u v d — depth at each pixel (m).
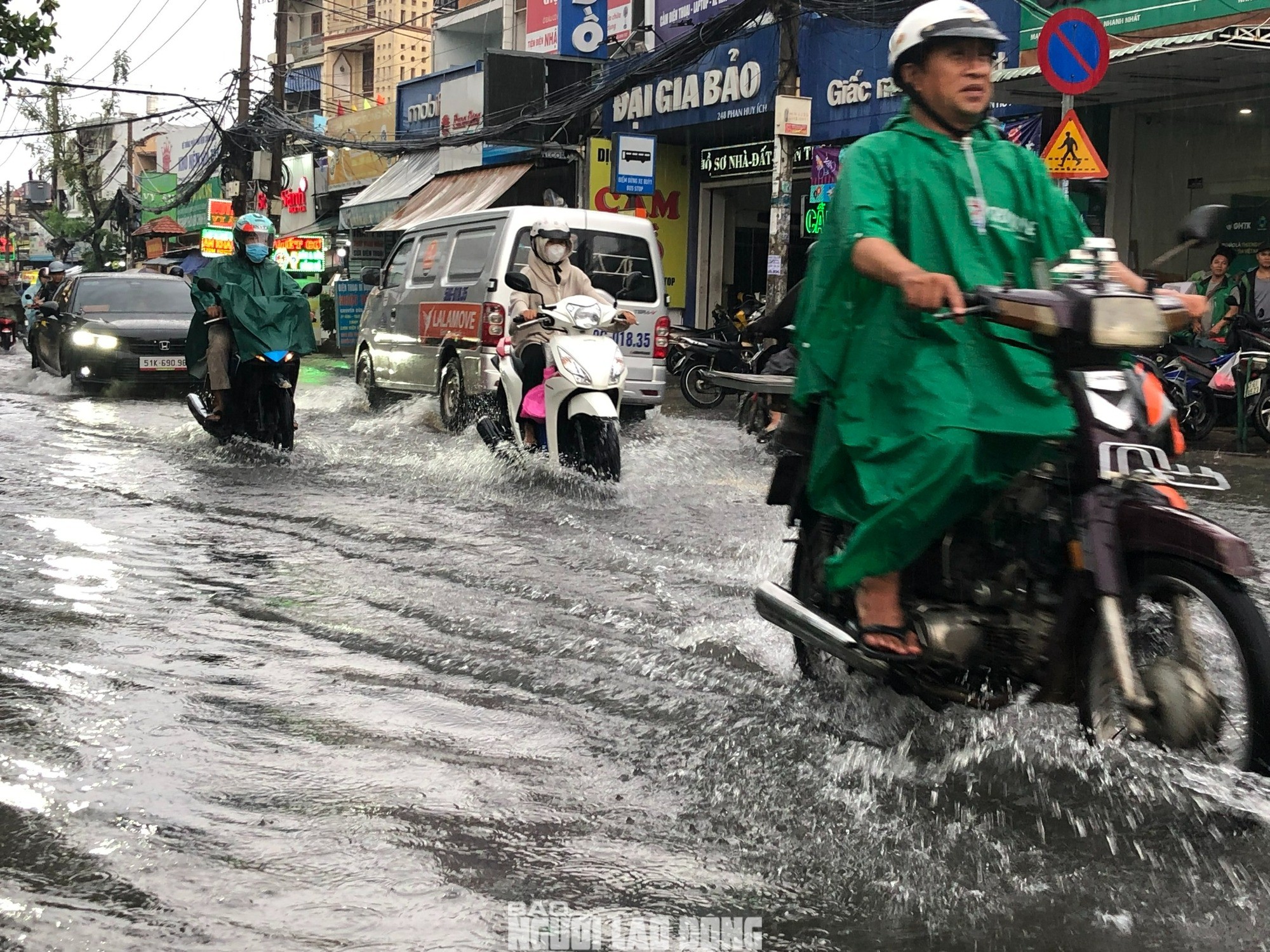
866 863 3.09
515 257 11.98
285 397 10.67
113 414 14.07
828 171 17.78
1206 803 3.30
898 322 3.55
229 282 10.60
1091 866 3.07
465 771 3.68
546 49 26.03
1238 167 14.27
